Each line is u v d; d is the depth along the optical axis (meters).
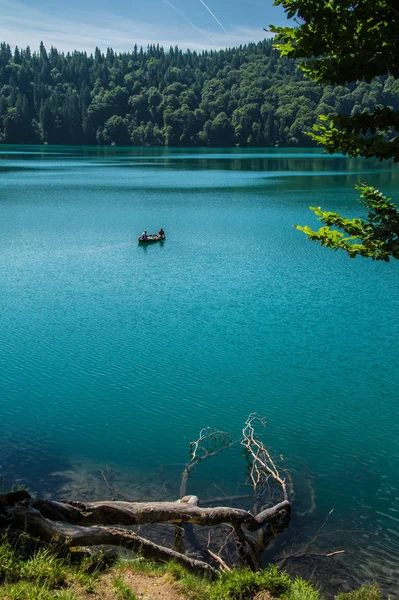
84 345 25.12
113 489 14.69
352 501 14.51
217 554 12.25
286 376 22.23
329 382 21.73
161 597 8.57
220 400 20.19
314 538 13.05
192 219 62.56
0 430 17.83
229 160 159.88
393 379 22.00
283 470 15.86
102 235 52.88
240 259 43.09
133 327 27.53
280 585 9.38
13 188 89.12
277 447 17.16
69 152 195.62
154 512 10.33
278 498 14.55
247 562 11.83
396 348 25.11
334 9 8.23
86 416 18.89
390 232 9.21
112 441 17.36
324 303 31.84
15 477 15.08
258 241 50.31
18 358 23.59
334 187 90.88
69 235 52.62
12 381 21.45
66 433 17.75
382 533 13.35
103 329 27.23
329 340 26.08
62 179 103.62
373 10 8.00
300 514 13.91
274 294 33.56
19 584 7.63
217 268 40.09
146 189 89.81
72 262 41.88
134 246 48.03
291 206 71.12
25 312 29.72
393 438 17.73
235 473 15.75
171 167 133.12
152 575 9.27
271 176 111.12
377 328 27.69
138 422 18.58
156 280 36.69
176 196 81.81
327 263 41.75
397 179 100.94
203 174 115.75
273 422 18.67
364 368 23.02
